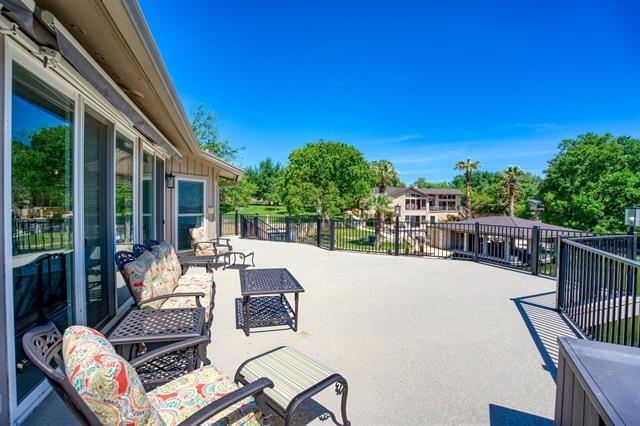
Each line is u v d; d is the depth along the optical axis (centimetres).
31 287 216
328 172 3092
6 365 178
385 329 353
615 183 2344
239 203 2686
